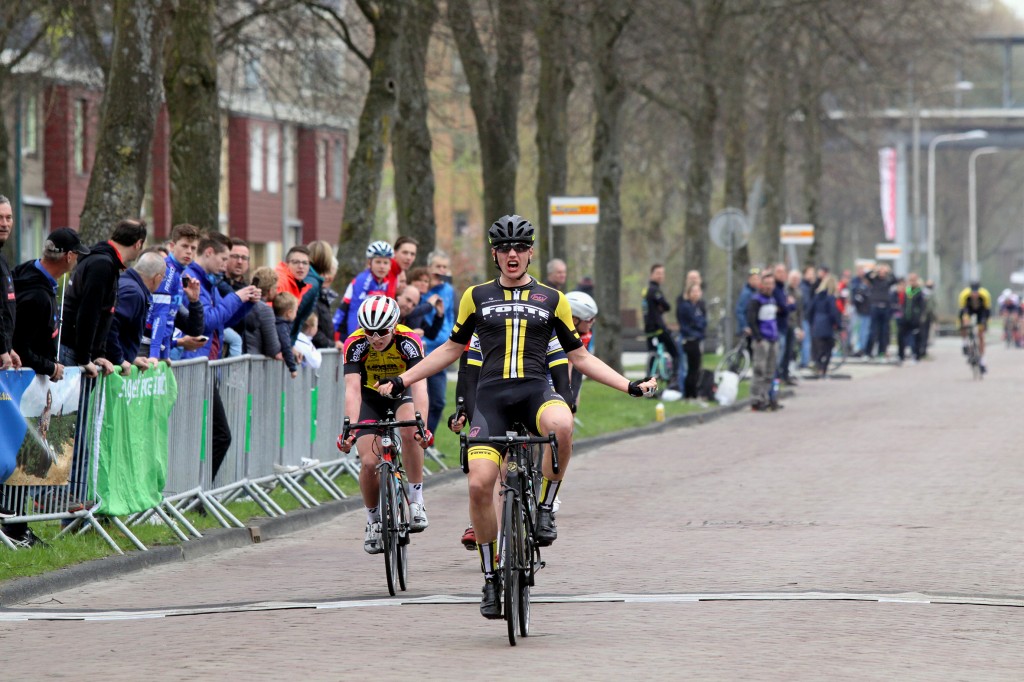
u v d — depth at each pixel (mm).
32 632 22172
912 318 111875
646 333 70875
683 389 69562
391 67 56812
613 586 25656
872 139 127312
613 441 54812
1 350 26469
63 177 121688
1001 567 27188
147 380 30172
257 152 149625
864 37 95125
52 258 27984
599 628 21906
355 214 56562
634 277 169000
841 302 111125
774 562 27906
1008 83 187375
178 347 34219
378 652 20266
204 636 21562
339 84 77500
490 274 82438
